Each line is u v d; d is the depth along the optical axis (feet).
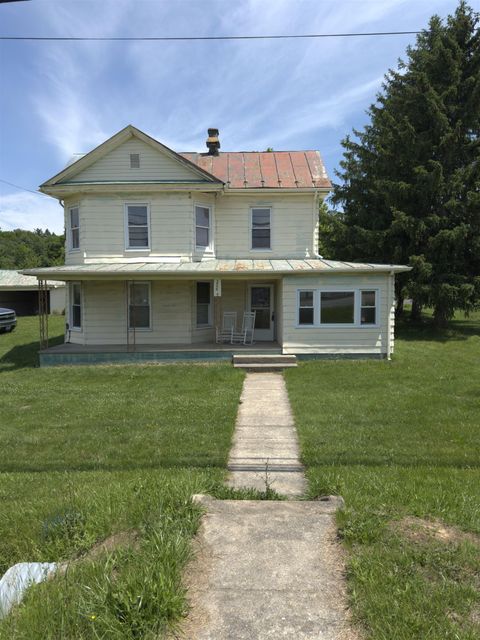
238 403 27.68
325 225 80.74
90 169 45.62
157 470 16.58
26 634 7.39
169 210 45.09
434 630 7.30
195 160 53.57
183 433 21.65
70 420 24.34
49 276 40.50
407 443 19.72
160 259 45.24
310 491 14.48
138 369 39.01
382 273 40.81
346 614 7.82
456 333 60.08
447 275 56.70
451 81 58.08
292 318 41.32
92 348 43.39
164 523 10.55
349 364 39.37
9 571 9.51
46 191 44.98
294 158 53.78
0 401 29.19
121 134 44.60
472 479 15.12
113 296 45.96
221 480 15.84
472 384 31.89
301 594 8.35
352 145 68.39
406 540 10.06
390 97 67.15
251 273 40.06
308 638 7.27
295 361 39.75
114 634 7.17
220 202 48.47
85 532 11.00
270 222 48.65
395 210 57.98
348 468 16.53
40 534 11.31
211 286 48.47
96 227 45.03
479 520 11.18
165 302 46.19
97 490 13.96
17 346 54.75
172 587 8.11
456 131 55.93
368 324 41.27
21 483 15.75
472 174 55.88
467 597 8.07
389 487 13.93
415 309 69.51
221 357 41.55
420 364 39.37
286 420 24.08
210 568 9.18
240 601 8.18
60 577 8.88
